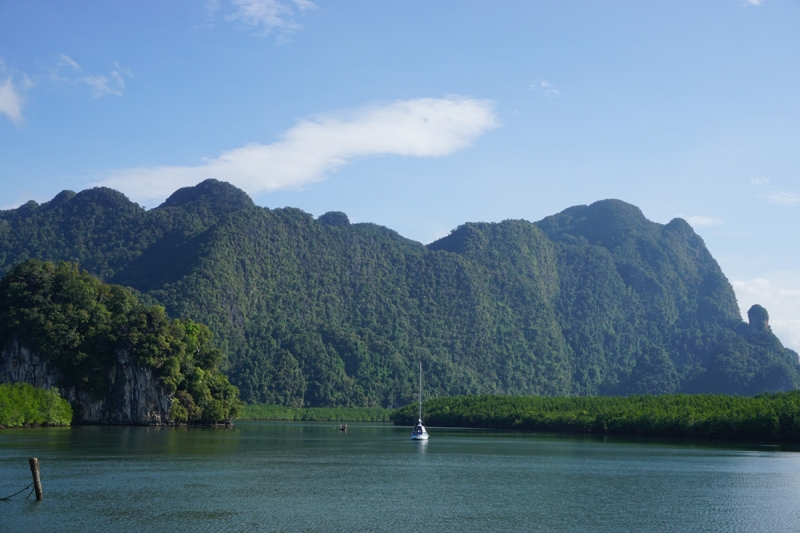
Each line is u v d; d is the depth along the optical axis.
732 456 143.50
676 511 80.81
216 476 102.56
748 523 75.00
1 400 185.50
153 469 108.38
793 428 176.62
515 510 80.31
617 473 113.50
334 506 80.81
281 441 180.62
